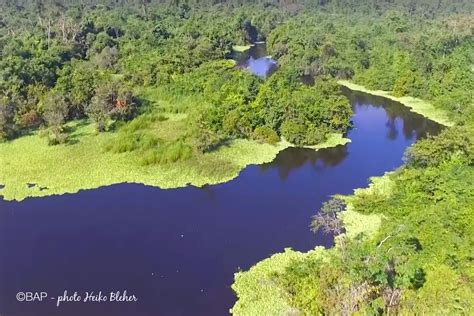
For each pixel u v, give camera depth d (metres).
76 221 55.94
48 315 41.53
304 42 135.25
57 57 113.31
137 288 44.84
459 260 40.78
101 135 79.19
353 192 62.94
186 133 77.00
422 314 36.03
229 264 48.12
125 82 103.50
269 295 43.16
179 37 147.25
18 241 52.00
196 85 101.06
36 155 72.38
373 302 35.19
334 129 84.12
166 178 66.06
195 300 43.12
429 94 102.81
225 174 67.31
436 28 146.62
